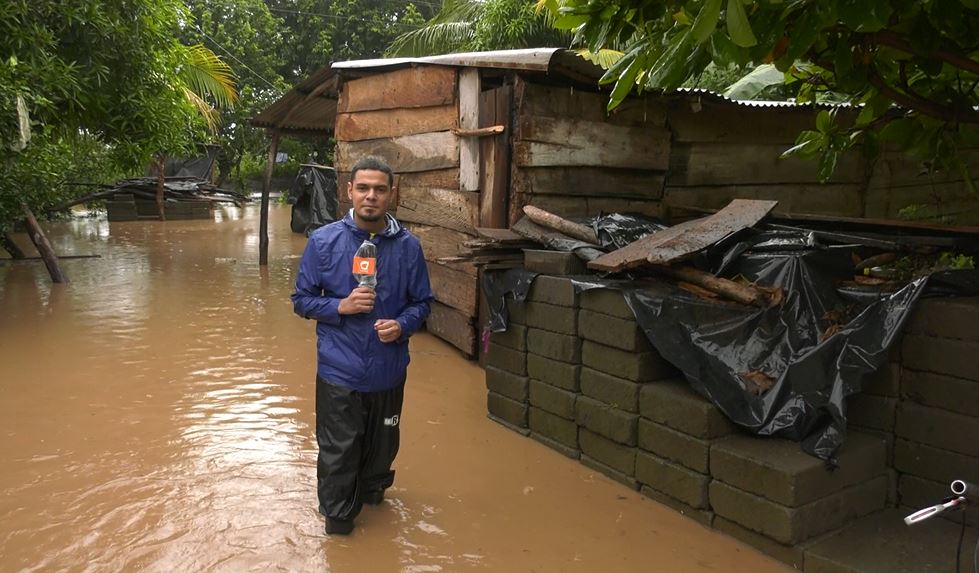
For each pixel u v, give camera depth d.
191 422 5.21
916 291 3.64
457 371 6.62
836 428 3.51
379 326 3.49
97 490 4.11
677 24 3.09
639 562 3.47
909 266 4.49
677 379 4.23
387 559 3.47
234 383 6.15
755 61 2.96
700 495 3.79
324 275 3.58
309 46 30.75
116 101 10.46
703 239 4.47
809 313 4.06
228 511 3.89
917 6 3.16
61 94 9.13
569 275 4.79
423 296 3.74
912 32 3.31
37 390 5.88
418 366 6.75
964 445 3.54
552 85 6.33
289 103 11.70
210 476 4.32
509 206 6.24
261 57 29.22
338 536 3.65
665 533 3.73
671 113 6.92
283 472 4.39
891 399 3.82
